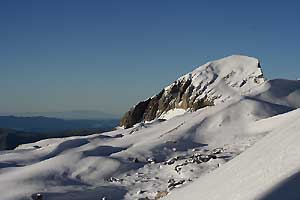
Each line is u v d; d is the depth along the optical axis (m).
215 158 25.14
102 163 26.12
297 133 8.18
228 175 9.06
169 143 32.50
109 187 22.14
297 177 6.27
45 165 25.70
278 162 7.28
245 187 7.16
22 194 20.64
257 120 37.59
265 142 10.12
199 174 22.72
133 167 26.25
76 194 20.75
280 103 49.19
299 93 52.16
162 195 18.97
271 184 6.46
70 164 25.92
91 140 39.03
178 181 21.84
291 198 5.87
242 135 34.56
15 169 27.62
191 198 9.42
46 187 22.23
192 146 32.56
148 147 30.91
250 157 9.38
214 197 7.96
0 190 21.86
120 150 32.78
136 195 20.58
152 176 24.30
